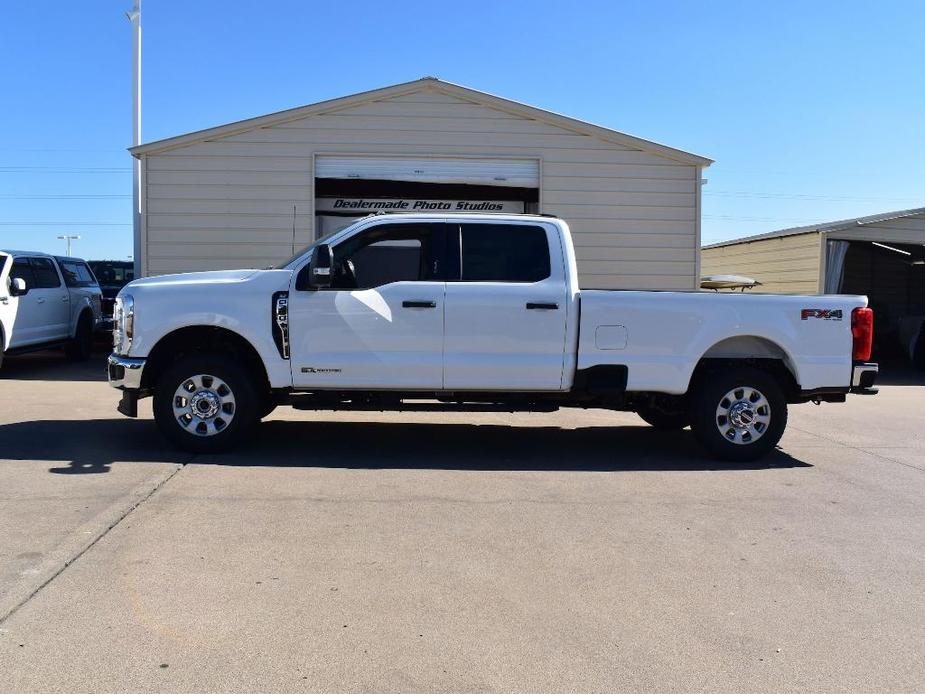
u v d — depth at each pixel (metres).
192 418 7.17
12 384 11.95
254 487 6.21
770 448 7.48
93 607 3.97
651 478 6.86
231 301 7.07
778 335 7.35
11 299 12.67
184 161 13.37
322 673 3.40
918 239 16.95
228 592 4.18
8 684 3.25
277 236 13.51
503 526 5.40
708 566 4.73
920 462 7.69
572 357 7.18
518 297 7.12
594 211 13.88
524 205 14.23
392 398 7.29
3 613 3.88
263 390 7.54
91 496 5.83
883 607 4.19
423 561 4.70
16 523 5.19
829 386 7.48
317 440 8.12
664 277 13.98
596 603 4.16
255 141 13.45
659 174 13.93
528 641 3.73
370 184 13.72
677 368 7.25
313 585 4.30
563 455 7.71
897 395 13.10
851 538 5.30
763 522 5.63
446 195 13.98
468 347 7.12
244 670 3.41
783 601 4.25
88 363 15.26
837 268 19.14
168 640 3.65
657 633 3.84
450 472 6.89
